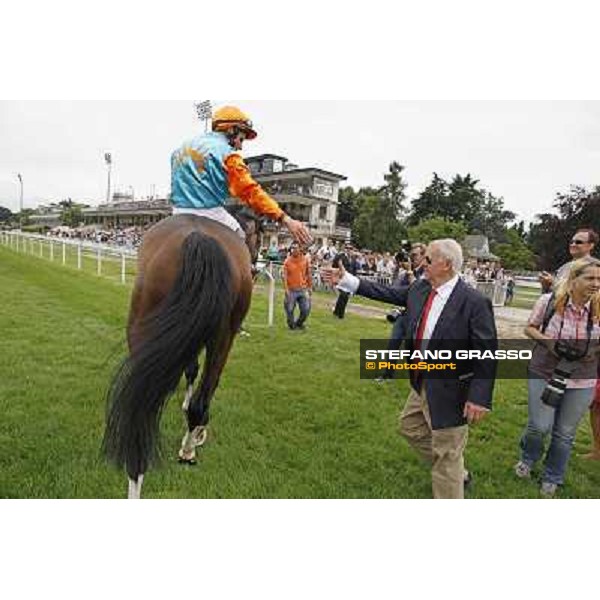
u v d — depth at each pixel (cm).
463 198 3806
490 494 297
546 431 307
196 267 224
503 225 3869
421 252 561
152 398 213
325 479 292
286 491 277
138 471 221
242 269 269
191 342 217
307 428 367
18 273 1130
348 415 394
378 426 376
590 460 358
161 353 212
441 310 249
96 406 373
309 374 489
